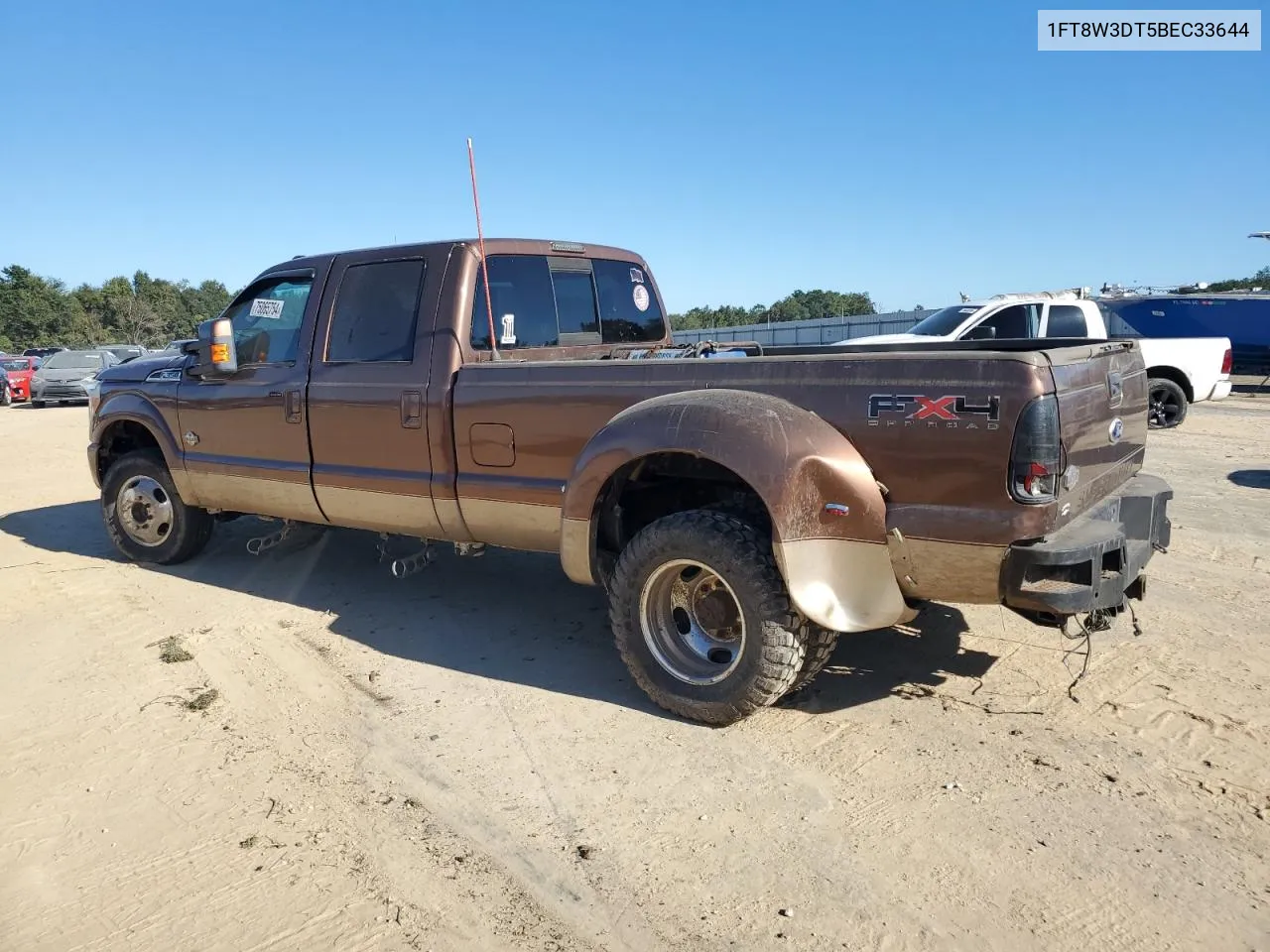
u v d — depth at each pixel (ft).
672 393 13.05
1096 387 12.26
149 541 21.58
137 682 14.83
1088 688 13.76
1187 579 18.98
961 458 10.95
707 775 11.54
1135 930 8.56
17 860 10.07
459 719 13.34
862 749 12.10
